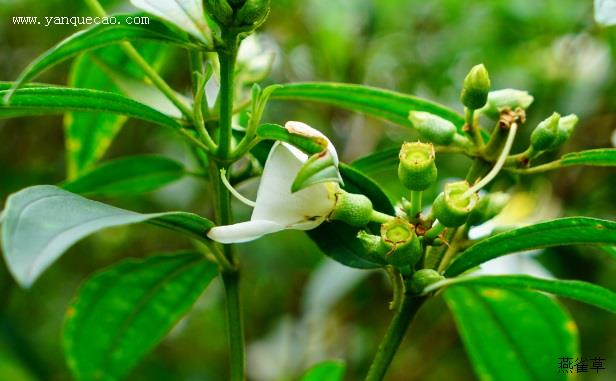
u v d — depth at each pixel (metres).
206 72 0.21
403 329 0.22
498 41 0.46
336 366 0.26
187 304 0.26
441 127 0.22
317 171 0.19
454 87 0.47
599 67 0.43
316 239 0.23
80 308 0.25
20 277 0.17
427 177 0.21
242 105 0.24
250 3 0.21
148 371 0.47
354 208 0.21
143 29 0.21
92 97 0.21
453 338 0.42
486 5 0.46
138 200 0.45
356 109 0.25
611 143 0.42
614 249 0.23
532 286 0.22
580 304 0.43
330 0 0.44
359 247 0.23
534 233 0.21
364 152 0.44
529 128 0.43
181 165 0.27
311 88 0.25
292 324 0.42
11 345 0.41
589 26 0.43
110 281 0.25
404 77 0.47
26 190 0.19
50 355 0.47
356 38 0.46
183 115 0.24
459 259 0.22
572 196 0.40
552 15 0.44
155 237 0.48
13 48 0.45
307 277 0.42
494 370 0.27
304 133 0.20
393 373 0.43
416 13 0.47
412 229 0.21
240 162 0.27
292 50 0.47
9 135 0.46
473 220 0.23
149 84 0.24
